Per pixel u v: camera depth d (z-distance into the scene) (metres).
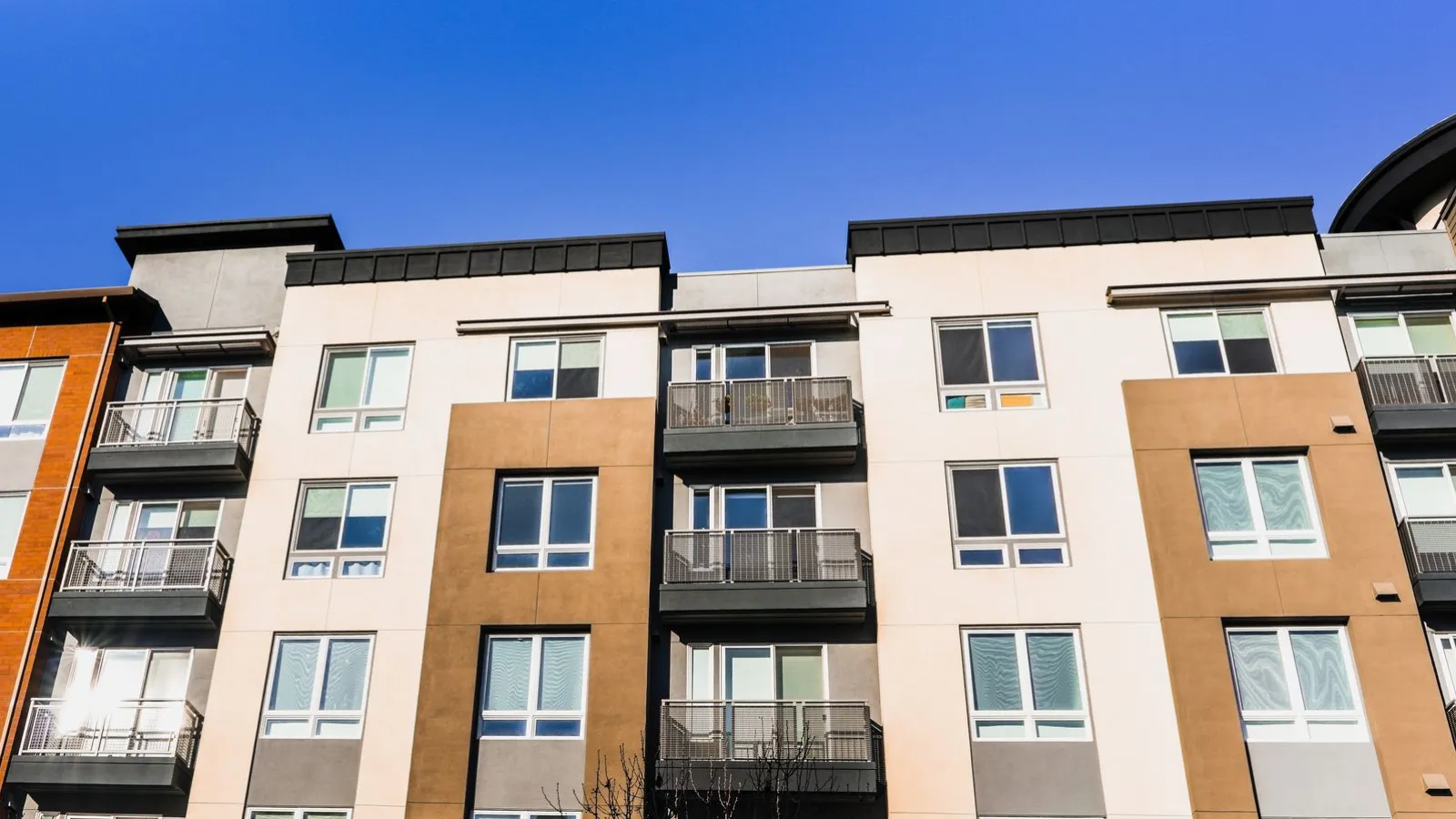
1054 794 17.22
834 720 17.91
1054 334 21.08
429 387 21.84
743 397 20.70
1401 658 17.28
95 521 21.23
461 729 18.17
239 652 19.47
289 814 18.20
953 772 17.45
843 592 18.52
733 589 18.70
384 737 18.55
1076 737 17.64
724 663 18.91
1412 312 20.86
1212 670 17.55
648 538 19.44
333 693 19.11
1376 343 20.70
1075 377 20.58
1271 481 19.19
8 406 22.30
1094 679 17.88
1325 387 19.69
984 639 18.50
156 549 20.77
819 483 20.30
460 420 20.92
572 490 20.30
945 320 21.53
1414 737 16.73
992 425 20.23
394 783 18.19
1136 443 19.55
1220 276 21.47
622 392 21.41
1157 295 21.00
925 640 18.45
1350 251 21.83
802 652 18.97
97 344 22.69
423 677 18.59
